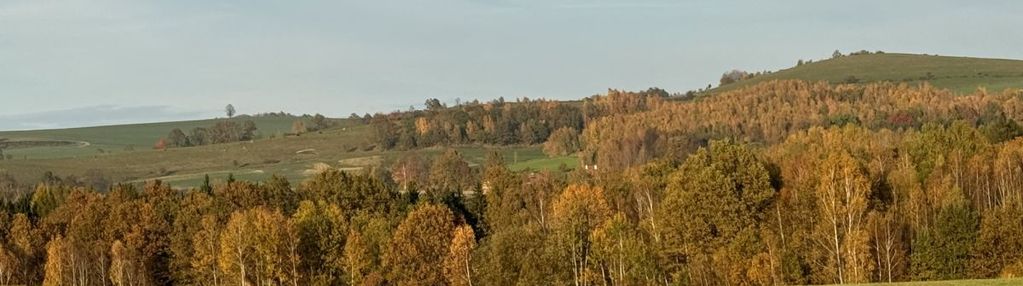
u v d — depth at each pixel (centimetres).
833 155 10381
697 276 9044
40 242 12200
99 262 11394
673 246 9838
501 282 9538
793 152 13500
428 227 10500
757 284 8688
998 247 8969
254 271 10900
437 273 10338
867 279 8681
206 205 12444
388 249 10388
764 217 9775
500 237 9894
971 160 11262
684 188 10219
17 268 11681
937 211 9706
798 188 10031
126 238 11650
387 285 10600
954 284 6975
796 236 9288
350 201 12838
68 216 12912
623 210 11475
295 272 10706
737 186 9831
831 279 8788
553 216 10719
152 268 11750
